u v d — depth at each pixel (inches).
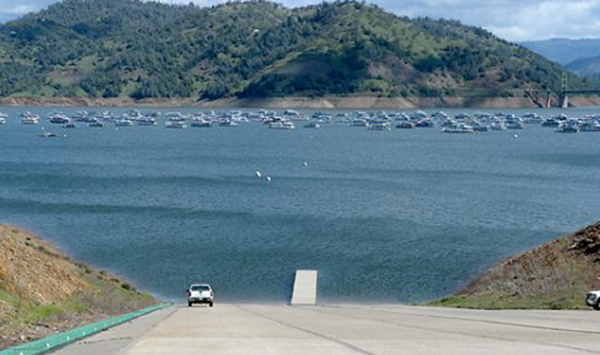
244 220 4114.2
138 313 1657.2
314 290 2623.0
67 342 1027.3
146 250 3307.1
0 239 1854.1
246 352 949.2
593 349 990.4
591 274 2186.3
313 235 3686.0
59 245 3371.1
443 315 1653.5
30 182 5787.4
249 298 2581.2
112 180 6048.2
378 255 3243.1
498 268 2704.2
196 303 2209.6
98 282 2252.7
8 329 1121.4
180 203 4751.5
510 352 957.8
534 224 4050.2
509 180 6432.1
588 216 4335.6
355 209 4571.9
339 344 1035.3
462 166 7687.0
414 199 5098.4
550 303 1918.1
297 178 6451.8
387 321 1460.4
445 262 3102.9
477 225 4015.8
